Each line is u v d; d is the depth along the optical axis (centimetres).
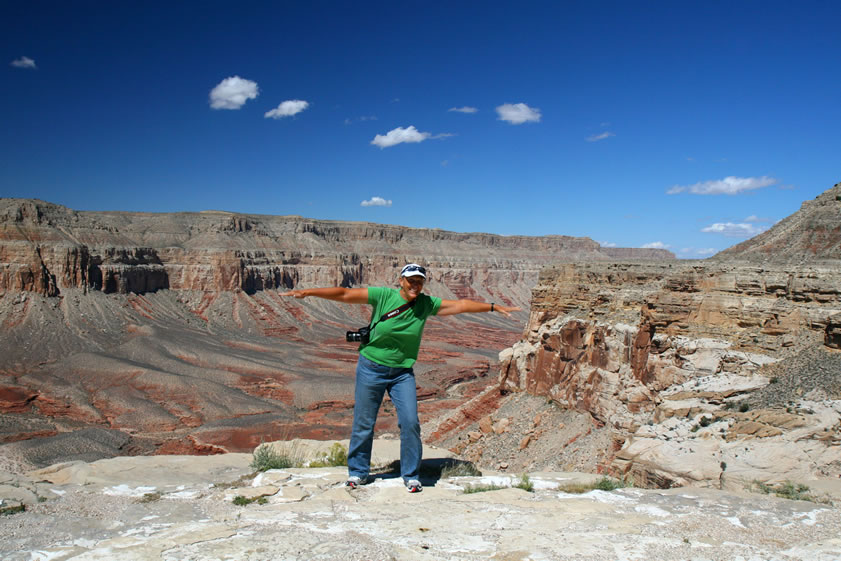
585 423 4238
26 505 981
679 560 764
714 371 3388
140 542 805
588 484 1214
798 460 2312
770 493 1416
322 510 977
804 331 3198
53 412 8312
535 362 5288
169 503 1023
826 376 2814
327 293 1072
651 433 3036
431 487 1167
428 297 1118
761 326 3372
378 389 1127
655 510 990
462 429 5653
